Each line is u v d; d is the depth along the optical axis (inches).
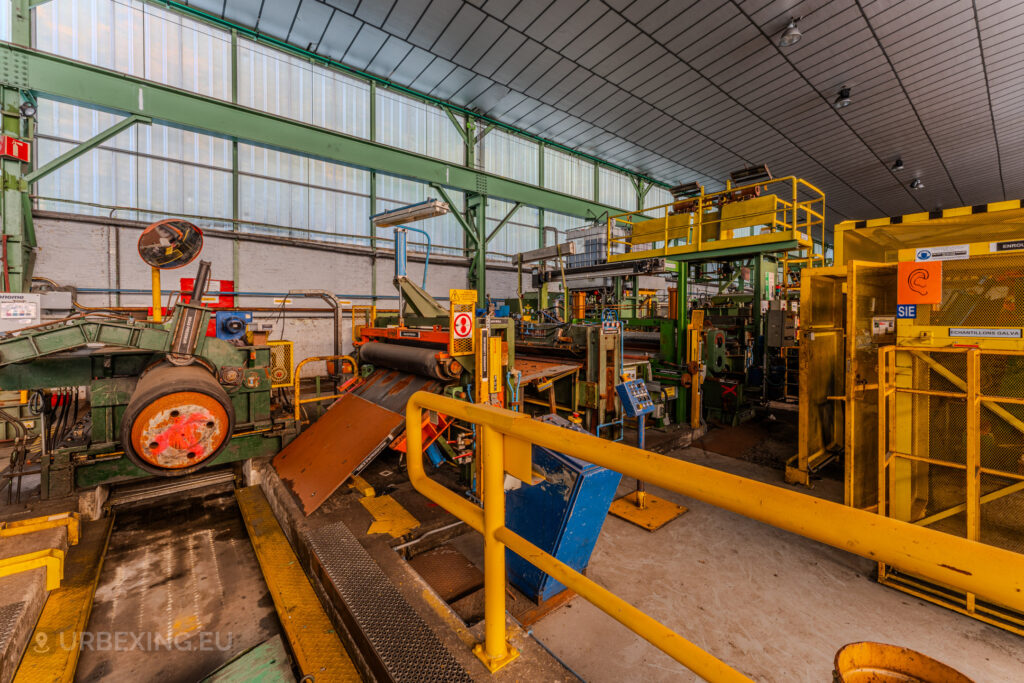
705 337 258.2
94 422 135.2
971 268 102.7
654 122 450.6
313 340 392.8
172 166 331.6
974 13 274.1
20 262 219.6
